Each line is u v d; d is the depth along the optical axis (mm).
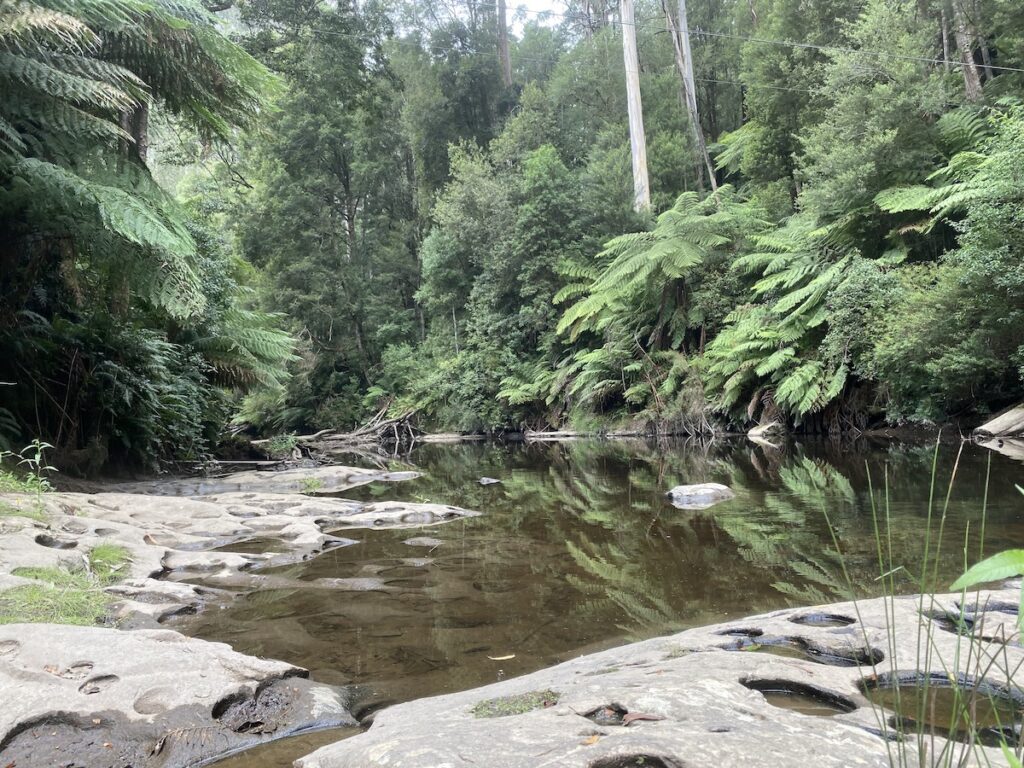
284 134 24109
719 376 13641
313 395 24703
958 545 3213
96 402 7098
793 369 11680
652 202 20281
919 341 8789
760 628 1961
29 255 6402
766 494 5379
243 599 2828
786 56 16359
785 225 15336
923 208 9930
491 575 3168
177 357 9289
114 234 6164
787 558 3221
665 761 1027
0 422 5734
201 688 1660
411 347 24766
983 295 8070
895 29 11922
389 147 26406
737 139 19578
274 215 23938
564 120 24484
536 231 18844
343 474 8508
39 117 5422
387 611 2604
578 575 3100
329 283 24547
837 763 1018
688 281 15609
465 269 22438
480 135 26969
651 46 25172
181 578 3217
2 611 2268
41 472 5883
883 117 11039
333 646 2193
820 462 7559
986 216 7742
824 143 12156
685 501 5289
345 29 14891
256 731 1544
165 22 6320
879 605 2086
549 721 1227
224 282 10633
